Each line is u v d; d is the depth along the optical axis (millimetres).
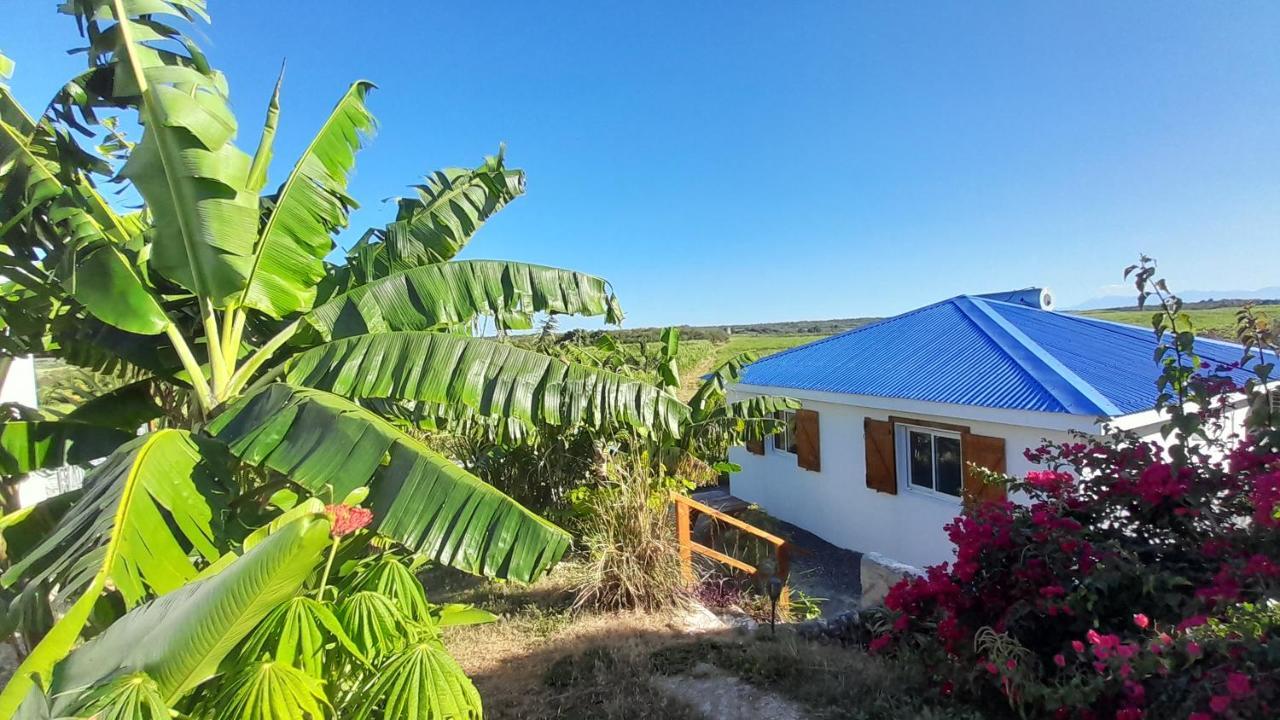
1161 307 3760
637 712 3854
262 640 2160
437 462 2895
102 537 2295
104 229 4027
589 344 10688
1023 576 3424
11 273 4027
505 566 2641
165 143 3373
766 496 12008
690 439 8391
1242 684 2246
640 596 5887
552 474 7848
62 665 1871
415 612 2727
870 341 11586
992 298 13125
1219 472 3330
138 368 4938
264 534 2391
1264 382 3342
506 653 4988
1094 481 3777
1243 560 2844
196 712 2082
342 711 2266
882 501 9258
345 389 3752
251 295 3918
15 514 3658
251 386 3918
